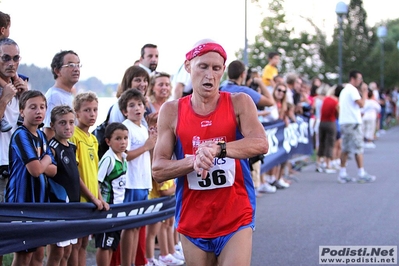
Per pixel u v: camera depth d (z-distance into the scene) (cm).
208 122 579
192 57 577
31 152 697
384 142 3459
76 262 819
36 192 722
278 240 1127
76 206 774
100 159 886
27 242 703
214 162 575
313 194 1662
